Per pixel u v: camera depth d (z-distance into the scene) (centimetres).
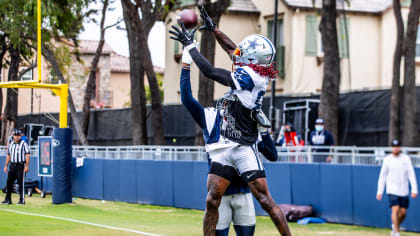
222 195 976
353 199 2091
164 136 3909
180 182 2669
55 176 2772
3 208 2556
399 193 1820
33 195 3338
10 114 4756
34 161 3559
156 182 2791
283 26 4641
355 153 2117
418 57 4606
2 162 3750
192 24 977
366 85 4703
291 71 4556
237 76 904
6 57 5281
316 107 3291
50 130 4347
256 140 970
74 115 3956
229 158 961
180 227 1977
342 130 3250
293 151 2312
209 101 3172
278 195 2325
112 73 8069
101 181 3103
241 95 921
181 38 929
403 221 1962
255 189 952
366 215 2053
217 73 909
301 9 4528
